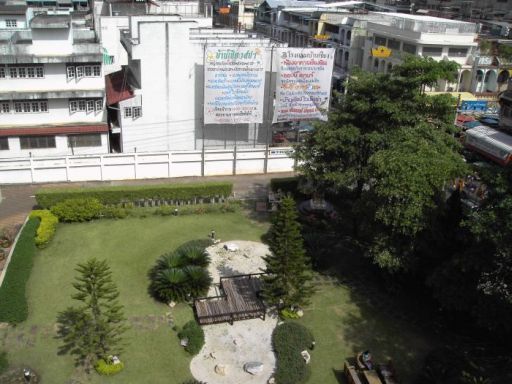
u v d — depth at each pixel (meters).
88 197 38.59
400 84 34.56
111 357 24.55
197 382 22.97
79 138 46.84
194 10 76.69
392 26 78.50
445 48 73.69
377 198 29.02
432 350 26.64
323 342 27.03
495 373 24.69
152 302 29.31
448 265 26.36
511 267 23.80
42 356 25.11
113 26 59.50
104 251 34.00
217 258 33.66
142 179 45.28
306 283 31.92
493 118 60.44
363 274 33.22
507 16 104.81
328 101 50.72
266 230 38.12
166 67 47.66
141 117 48.81
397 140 32.69
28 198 40.47
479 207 25.67
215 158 46.59
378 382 23.42
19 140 45.22
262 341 26.92
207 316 27.53
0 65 43.09
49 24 43.06
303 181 40.25
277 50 47.44
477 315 24.84
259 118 49.38
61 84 45.25
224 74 46.75
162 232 36.81
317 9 107.50
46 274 31.30
